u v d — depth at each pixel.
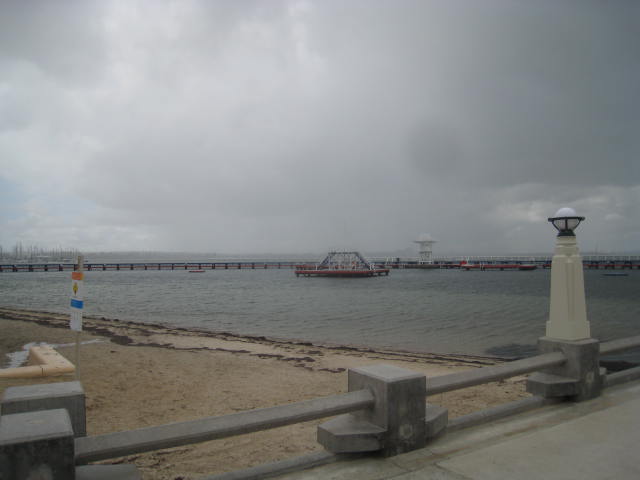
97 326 25.92
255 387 11.08
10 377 10.12
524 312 41.34
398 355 18.23
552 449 4.02
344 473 3.56
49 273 162.75
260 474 3.52
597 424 4.65
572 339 5.51
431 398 9.45
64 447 2.57
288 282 113.12
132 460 6.09
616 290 73.25
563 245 5.68
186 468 5.75
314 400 3.66
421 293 71.12
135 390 10.56
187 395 10.19
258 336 26.06
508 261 199.62
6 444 2.44
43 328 23.64
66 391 3.27
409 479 3.46
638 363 17.25
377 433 3.74
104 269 192.00
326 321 34.78
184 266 195.12
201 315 39.28
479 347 22.61
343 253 150.25
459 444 4.12
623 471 3.61
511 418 4.85
